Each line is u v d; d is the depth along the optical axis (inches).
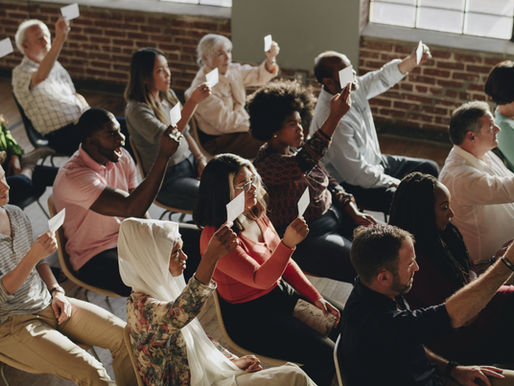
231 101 189.8
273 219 125.6
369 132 164.1
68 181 127.7
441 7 228.5
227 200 103.7
